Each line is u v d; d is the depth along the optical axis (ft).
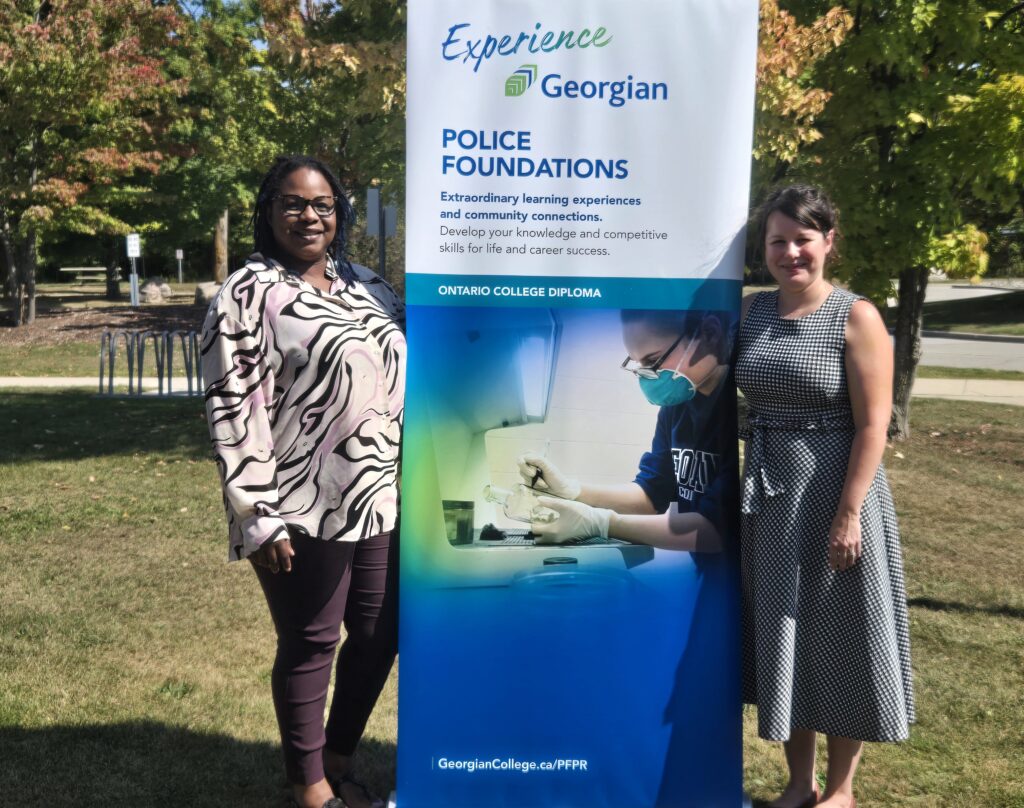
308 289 8.70
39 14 61.93
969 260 25.66
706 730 9.13
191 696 12.14
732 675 9.12
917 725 11.73
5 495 22.82
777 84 21.53
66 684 12.36
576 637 8.95
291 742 8.98
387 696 12.64
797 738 9.56
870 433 8.40
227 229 116.88
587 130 8.52
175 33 65.67
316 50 24.03
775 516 8.72
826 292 8.75
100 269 129.39
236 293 8.43
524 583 8.89
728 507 9.03
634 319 8.75
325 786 9.16
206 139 71.82
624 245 8.68
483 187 8.52
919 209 25.58
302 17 41.39
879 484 8.86
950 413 37.17
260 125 57.77
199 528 20.20
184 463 26.91
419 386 8.66
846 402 8.60
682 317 8.78
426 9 8.33
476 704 8.95
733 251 8.73
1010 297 93.40
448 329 8.65
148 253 136.05
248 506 8.33
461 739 8.96
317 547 8.70
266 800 9.77
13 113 58.85
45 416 34.22
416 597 8.84
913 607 15.96
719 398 8.93
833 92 26.12
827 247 8.70
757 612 8.79
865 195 25.85
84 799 9.66
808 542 8.75
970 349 64.59
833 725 8.88
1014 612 15.79
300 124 55.62
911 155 25.93
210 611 15.28
